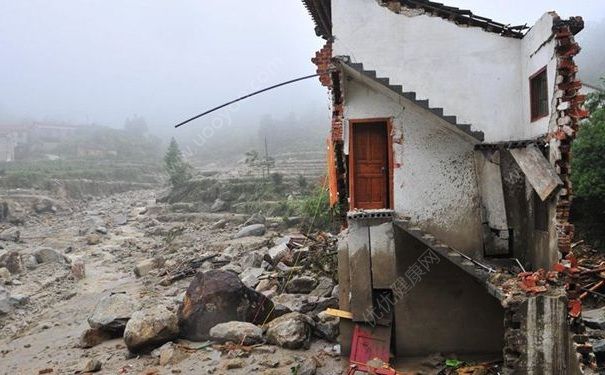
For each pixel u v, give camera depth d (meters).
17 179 60.62
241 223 42.25
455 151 12.21
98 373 12.48
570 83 9.61
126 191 74.38
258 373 11.55
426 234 11.45
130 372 12.38
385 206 12.61
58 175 66.81
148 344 13.47
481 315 12.09
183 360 12.66
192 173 65.75
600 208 17.05
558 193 9.75
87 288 25.27
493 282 10.12
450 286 12.13
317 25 16.12
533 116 11.34
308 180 49.62
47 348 15.73
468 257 11.70
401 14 12.21
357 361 11.65
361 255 11.84
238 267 23.17
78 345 15.12
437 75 12.13
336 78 12.02
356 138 12.71
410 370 11.48
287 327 13.09
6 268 28.47
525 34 11.74
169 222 47.91
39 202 54.28
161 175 85.88
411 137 12.34
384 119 12.44
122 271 29.23
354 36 12.28
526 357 8.88
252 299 14.69
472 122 12.09
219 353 12.74
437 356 11.94
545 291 9.02
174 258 29.44
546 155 10.48
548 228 10.31
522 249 11.65
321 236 23.36
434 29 12.15
